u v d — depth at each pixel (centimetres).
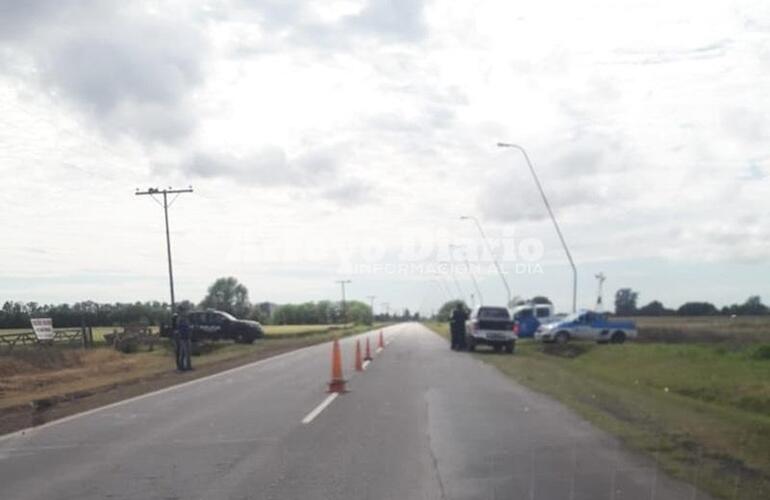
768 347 2812
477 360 3603
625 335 4888
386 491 962
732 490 928
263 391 2238
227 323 5666
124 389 2480
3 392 2561
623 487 947
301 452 1238
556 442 1278
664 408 1719
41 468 1159
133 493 980
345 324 12262
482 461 1135
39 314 6706
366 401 1933
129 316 7306
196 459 1199
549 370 2975
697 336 4716
